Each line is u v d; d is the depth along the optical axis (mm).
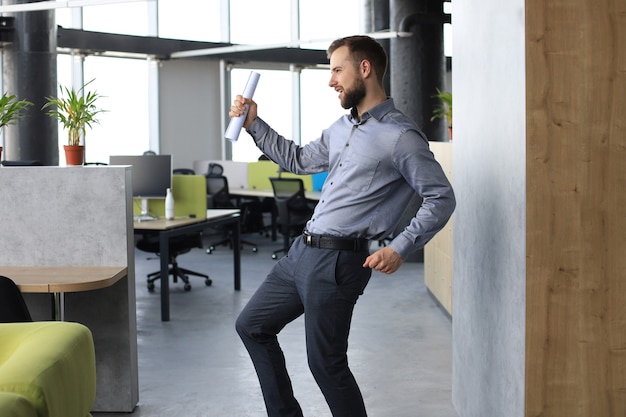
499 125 2895
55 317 3807
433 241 6645
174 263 7535
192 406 4066
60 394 2180
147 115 12594
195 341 5480
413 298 6926
